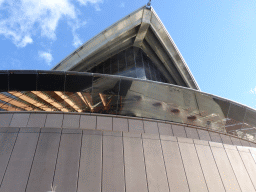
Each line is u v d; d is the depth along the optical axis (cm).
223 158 1363
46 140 1120
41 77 1352
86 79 1403
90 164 1057
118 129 1313
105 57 2197
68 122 1276
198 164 1253
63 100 1339
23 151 1067
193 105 1566
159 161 1173
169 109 1495
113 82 1440
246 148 1525
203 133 1516
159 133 1377
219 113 1636
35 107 1297
